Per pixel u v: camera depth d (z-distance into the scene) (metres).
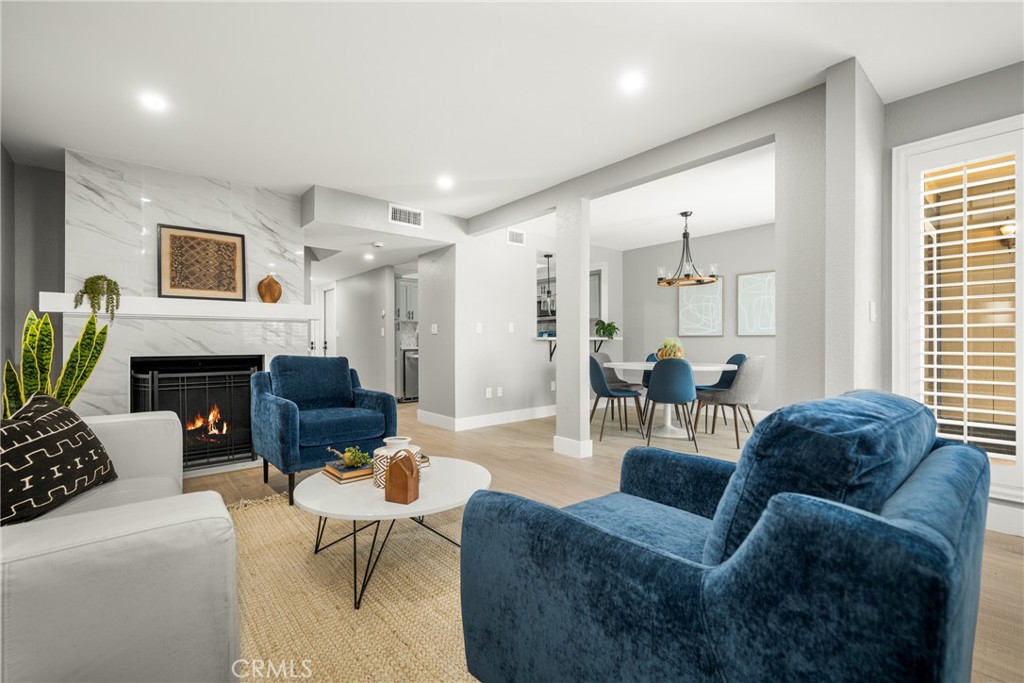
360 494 1.92
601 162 3.74
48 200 3.78
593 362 4.95
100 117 2.95
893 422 0.89
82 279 3.44
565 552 0.97
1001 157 2.44
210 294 3.96
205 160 3.65
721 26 2.14
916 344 2.67
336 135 3.23
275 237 4.36
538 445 4.56
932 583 0.56
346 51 2.31
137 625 0.90
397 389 7.96
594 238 6.67
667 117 3.00
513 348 5.99
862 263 2.43
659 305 7.07
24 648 0.81
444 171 3.93
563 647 0.97
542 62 2.41
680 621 0.79
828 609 0.64
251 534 2.44
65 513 1.48
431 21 2.10
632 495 1.64
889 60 2.39
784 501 0.70
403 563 2.12
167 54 2.31
